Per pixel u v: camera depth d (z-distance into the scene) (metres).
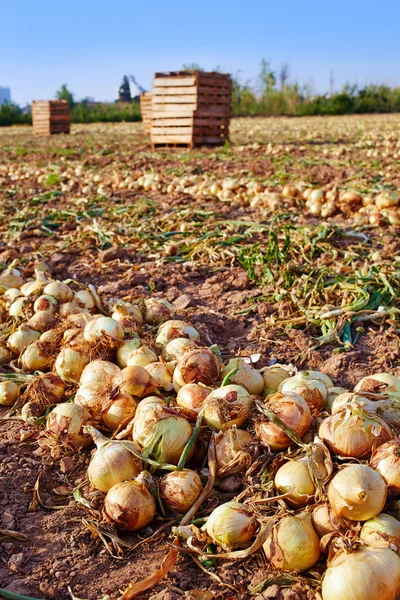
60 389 1.43
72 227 3.26
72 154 7.04
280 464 1.13
